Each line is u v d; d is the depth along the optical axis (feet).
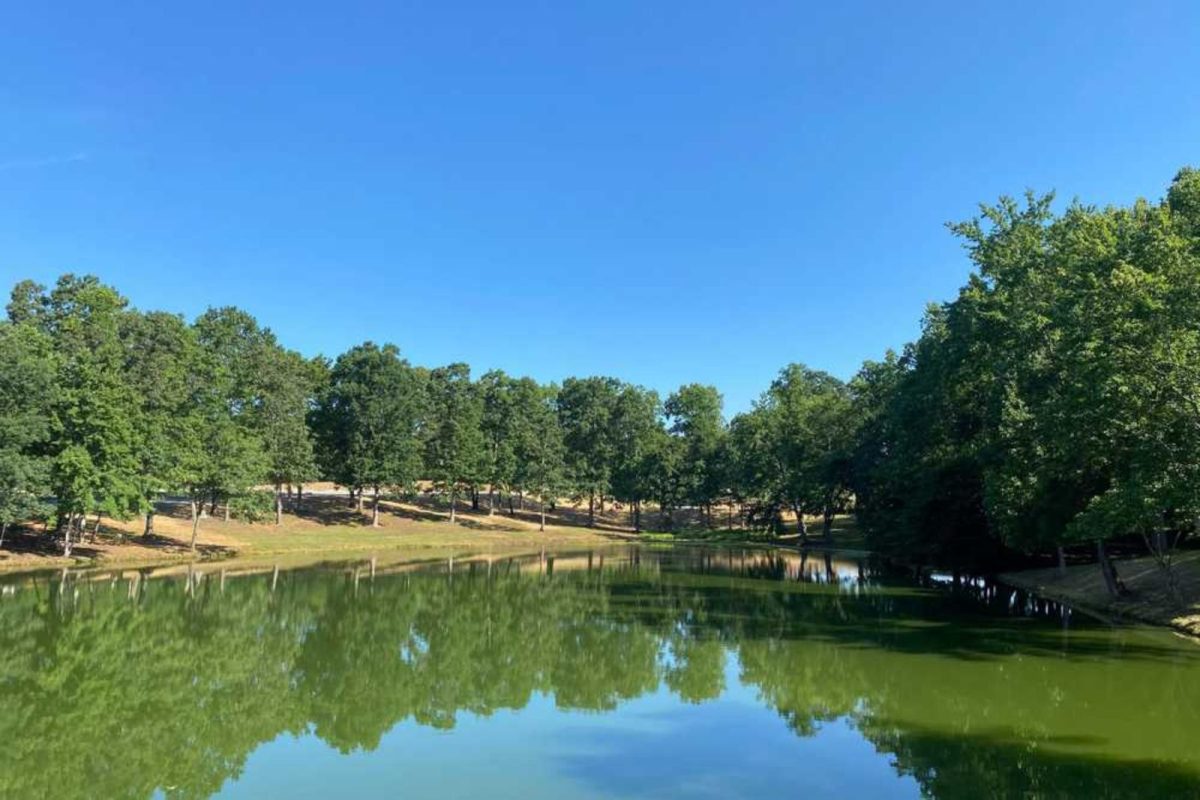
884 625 87.66
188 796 39.11
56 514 136.26
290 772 42.68
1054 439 82.07
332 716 54.13
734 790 39.34
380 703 57.57
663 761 44.14
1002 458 105.60
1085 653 69.51
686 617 96.27
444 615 97.60
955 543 138.21
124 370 155.53
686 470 302.86
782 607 104.53
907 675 62.69
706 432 320.09
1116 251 79.87
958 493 132.36
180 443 159.43
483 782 40.86
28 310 152.46
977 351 117.19
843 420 233.96
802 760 43.78
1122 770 40.73
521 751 46.14
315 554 185.88
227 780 41.45
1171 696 55.36
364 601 108.27
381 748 47.09
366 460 225.76
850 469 198.59
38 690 59.31
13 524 148.46
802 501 243.40
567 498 310.04
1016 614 95.20
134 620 88.74
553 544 245.65
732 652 74.13
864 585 131.64
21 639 77.15
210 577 130.82
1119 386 68.28
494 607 104.63
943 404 137.28
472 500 301.63
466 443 255.09
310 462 210.18
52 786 40.50
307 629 86.53
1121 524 73.92
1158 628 80.89
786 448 246.27
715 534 287.69
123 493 139.33
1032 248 105.50
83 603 98.84
